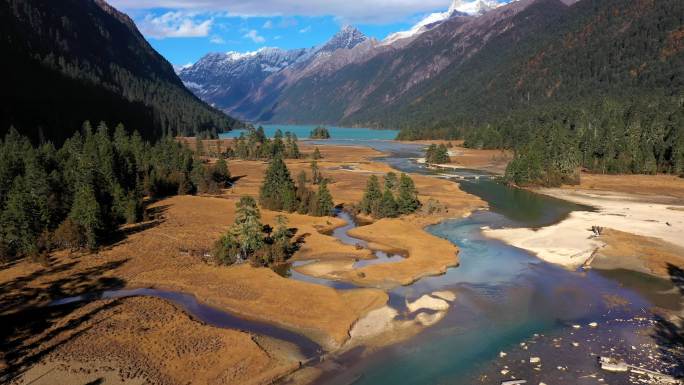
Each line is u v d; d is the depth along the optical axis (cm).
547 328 5269
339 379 4397
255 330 5303
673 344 4866
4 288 6494
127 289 6475
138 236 8838
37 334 5200
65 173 10519
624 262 7294
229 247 7431
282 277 6731
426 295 6162
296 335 5175
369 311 5716
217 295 6172
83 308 5812
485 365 4559
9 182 9669
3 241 7662
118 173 12050
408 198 10725
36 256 7456
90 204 8281
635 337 5025
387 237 8812
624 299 6003
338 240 8662
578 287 6400
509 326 5331
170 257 7644
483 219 10256
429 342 5009
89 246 7975
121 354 4766
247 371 4491
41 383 4297
